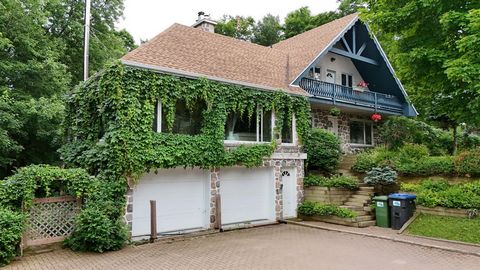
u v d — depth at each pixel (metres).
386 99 21.88
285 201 15.02
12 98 16.33
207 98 12.48
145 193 11.32
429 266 7.62
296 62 18.44
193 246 9.84
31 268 7.58
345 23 20.05
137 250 9.37
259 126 14.34
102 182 10.30
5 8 16.25
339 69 21.52
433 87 11.48
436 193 12.49
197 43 15.86
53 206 9.52
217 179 12.92
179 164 11.64
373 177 14.68
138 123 10.86
